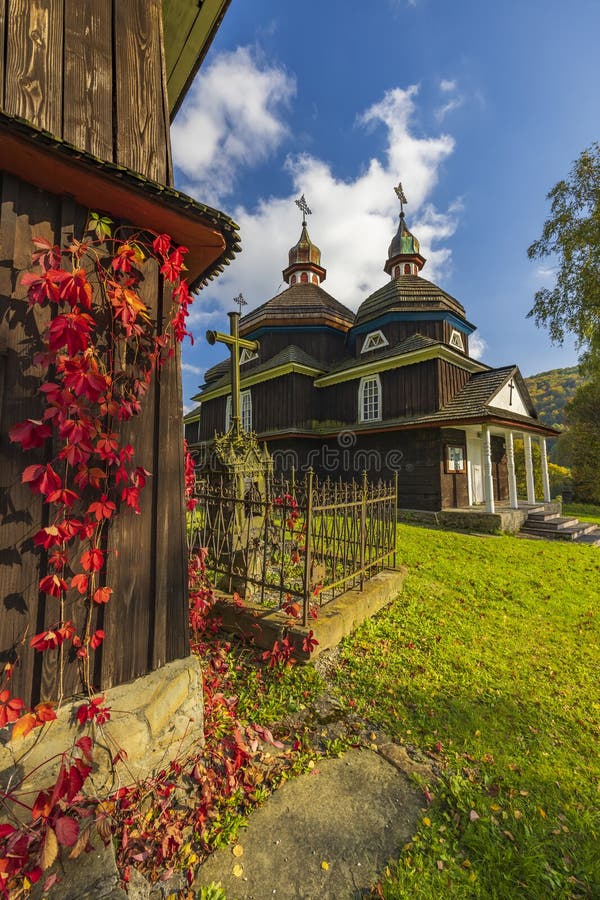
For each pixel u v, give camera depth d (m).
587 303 14.77
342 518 4.79
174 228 2.36
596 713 3.23
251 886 1.78
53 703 1.93
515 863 1.92
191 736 2.39
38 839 1.61
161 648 2.35
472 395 13.57
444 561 7.59
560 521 12.40
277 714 2.96
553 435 15.66
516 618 5.14
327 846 1.98
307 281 24.94
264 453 4.83
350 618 4.16
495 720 3.03
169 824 2.01
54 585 1.88
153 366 2.32
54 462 1.95
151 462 2.35
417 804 2.26
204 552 3.84
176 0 3.05
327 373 18.36
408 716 3.03
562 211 14.96
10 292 1.88
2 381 1.85
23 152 1.73
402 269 22.33
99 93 2.30
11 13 2.01
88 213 2.13
